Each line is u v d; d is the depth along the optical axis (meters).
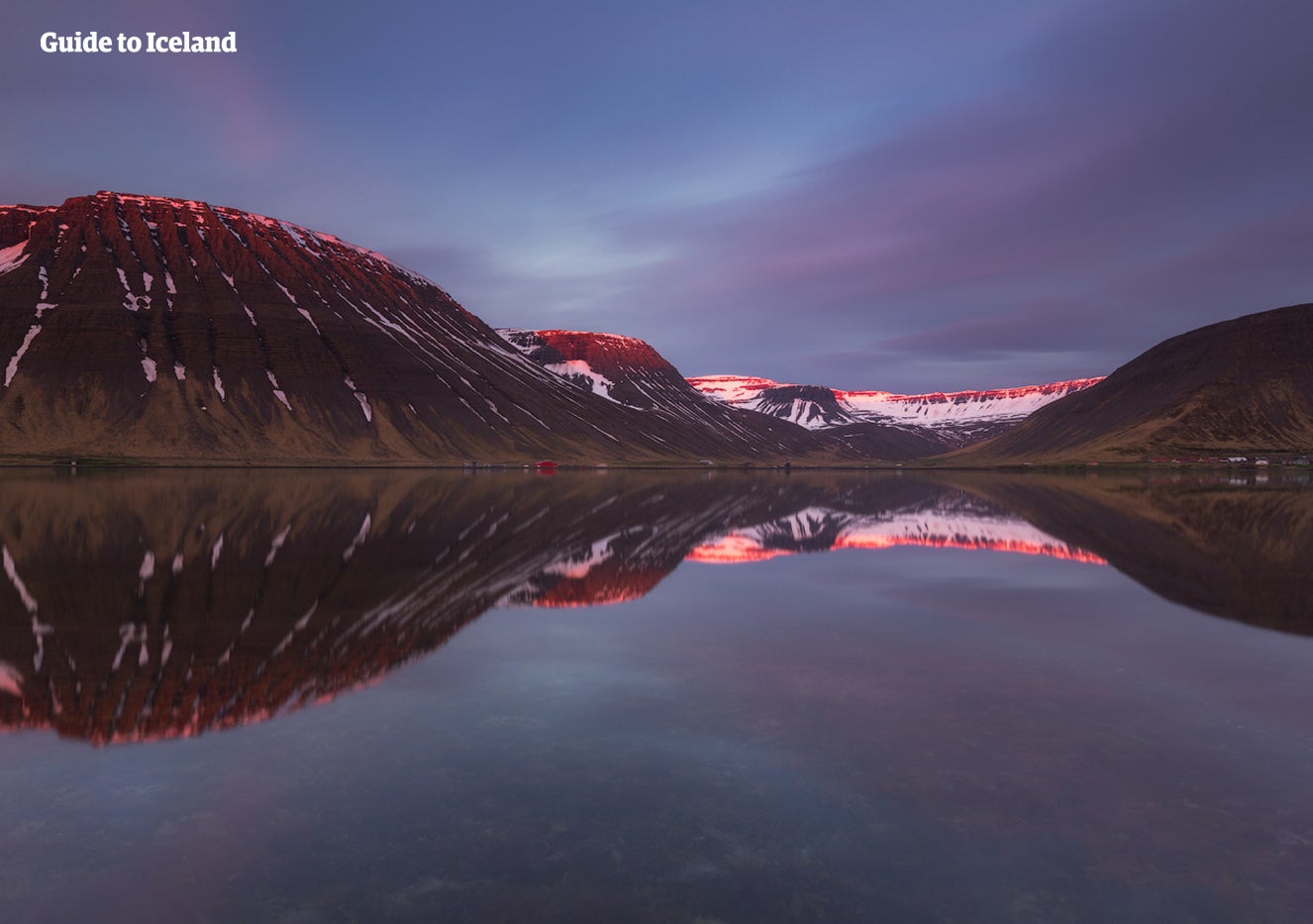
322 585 17.31
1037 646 12.16
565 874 5.67
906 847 6.06
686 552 24.16
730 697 9.52
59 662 10.94
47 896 5.38
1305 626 13.62
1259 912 5.24
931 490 68.81
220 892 5.44
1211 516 38.16
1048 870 5.76
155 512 35.19
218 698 9.41
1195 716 8.89
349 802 6.74
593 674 10.52
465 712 8.99
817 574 19.64
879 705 9.27
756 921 5.14
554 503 46.97
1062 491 66.38
